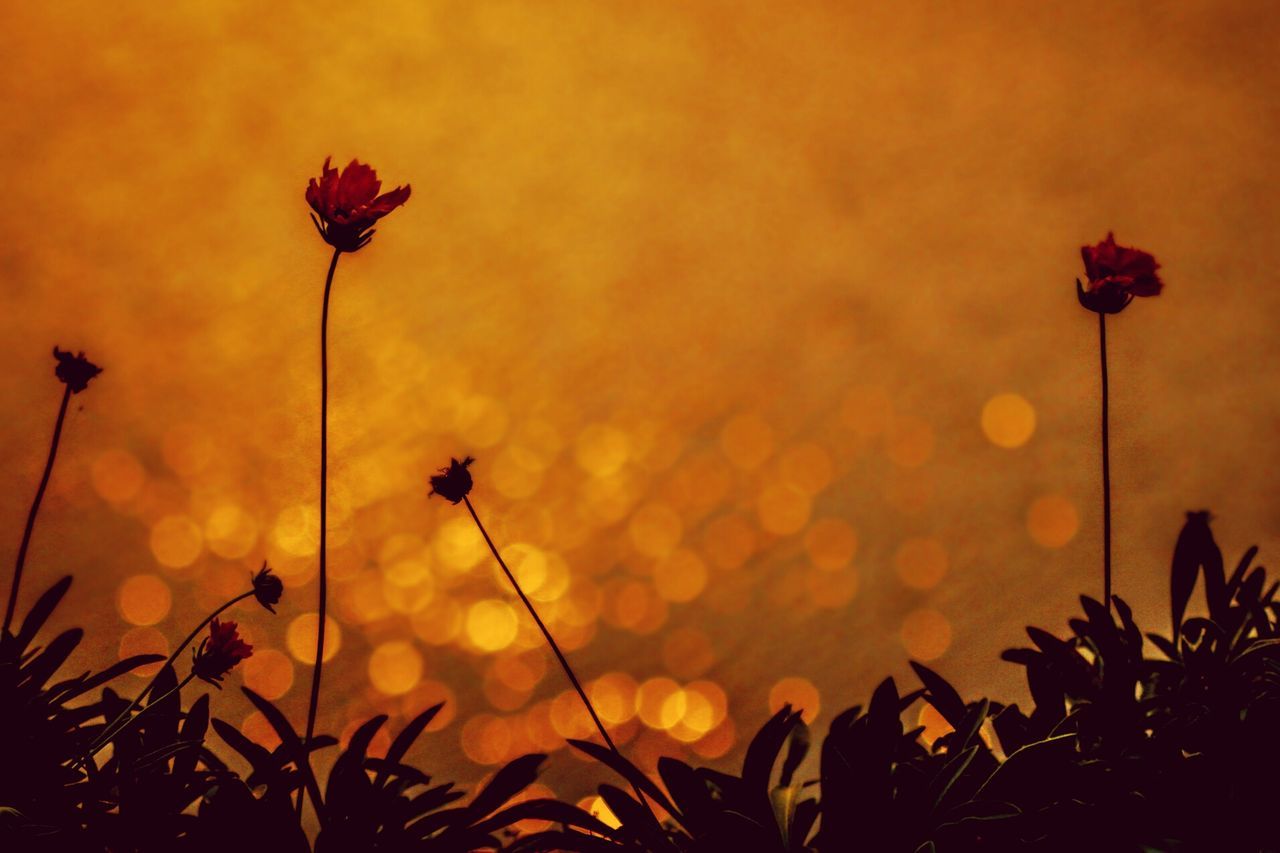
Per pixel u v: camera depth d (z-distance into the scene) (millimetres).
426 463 4594
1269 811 1959
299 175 6289
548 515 4305
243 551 4051
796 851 1984
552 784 2906
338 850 1977
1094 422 4391
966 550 3812
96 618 3629
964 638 3348
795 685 3270
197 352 5164
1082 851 1959
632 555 4047
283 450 4598
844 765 1973
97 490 4312
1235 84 6395
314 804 1983
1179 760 1981
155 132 6551
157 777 1993
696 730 3119
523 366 5141
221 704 3160
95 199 6086
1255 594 2100
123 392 4902
